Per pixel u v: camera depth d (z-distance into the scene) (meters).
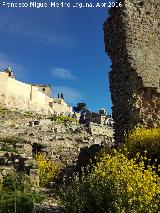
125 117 17.30
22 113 59.12
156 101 17.20
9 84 67.12
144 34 18.02
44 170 19.00
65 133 41.06
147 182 8.34
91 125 49.28
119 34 18.23
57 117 58.56
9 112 56.72
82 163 17.45
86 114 75.75
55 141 34.28
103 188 9.00
